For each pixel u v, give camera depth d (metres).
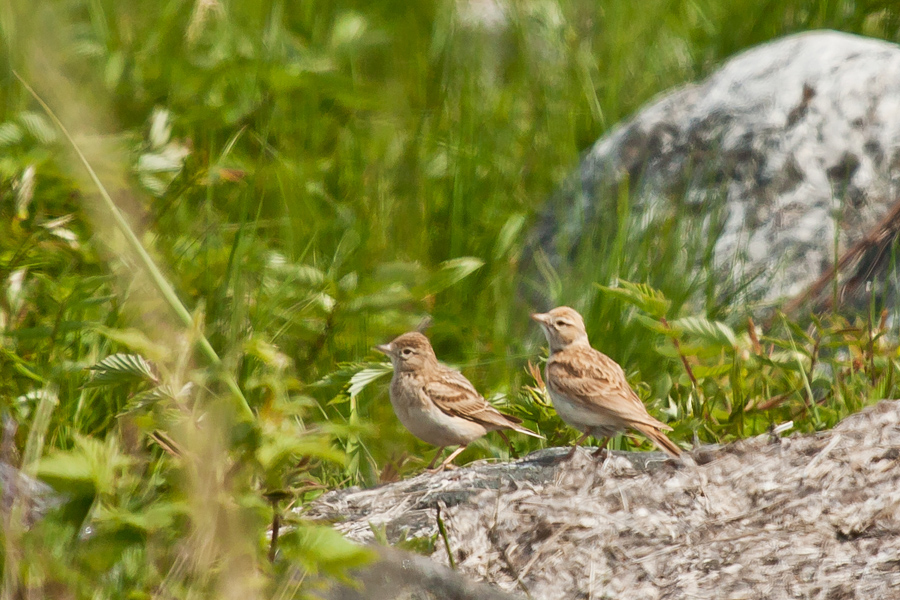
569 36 18.73
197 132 13.38
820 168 13.12
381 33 18.41
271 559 5.59
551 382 9.17
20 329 9.37
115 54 13.83
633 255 12.66
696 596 6.45
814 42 14.27
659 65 18.34
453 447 10.45
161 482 5.99
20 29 7.11
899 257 11.84
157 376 5.92
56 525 5.11
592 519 7.23
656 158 14.12
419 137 15.37
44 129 9.89
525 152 15.98
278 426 5.13
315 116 15.17
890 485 7.37
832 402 10.30
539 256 13.79
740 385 10.09
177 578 5.08
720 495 7.48
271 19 16.34
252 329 9.40
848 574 6.54
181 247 10.60
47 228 9.57
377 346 9.52
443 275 10.12
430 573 6.21
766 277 12.48
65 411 8.69
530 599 6.46
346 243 12.79
